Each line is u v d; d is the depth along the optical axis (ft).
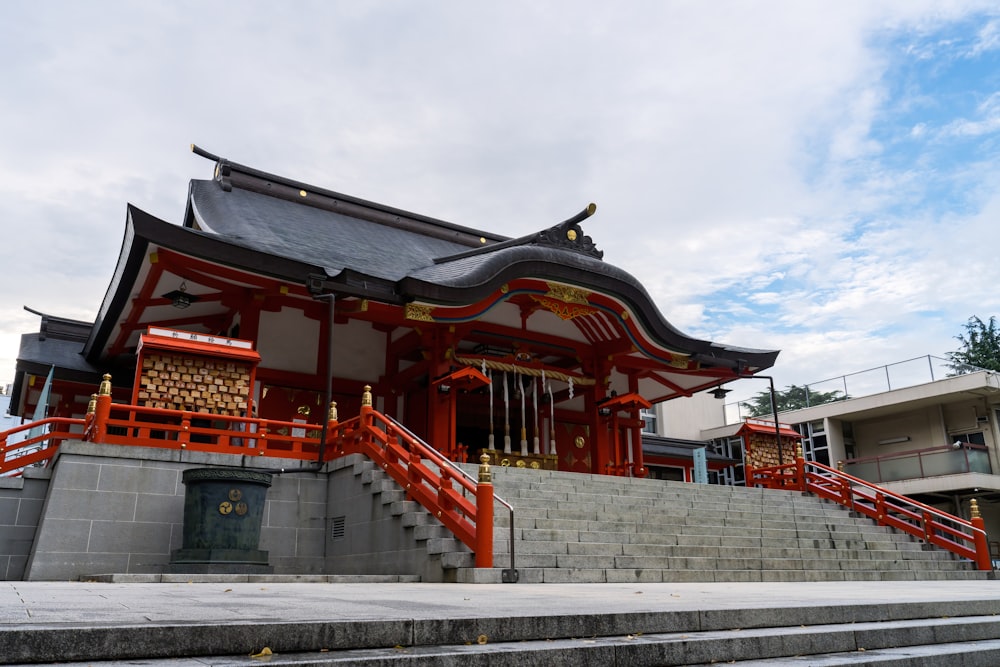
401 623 13.42
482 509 34.50
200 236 49.08
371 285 56.24
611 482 55.21
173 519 42.47
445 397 63.31
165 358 48.03
